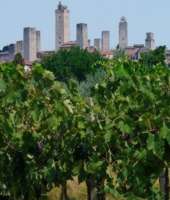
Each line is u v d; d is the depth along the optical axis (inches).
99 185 589.3
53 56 6358.3
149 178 526.3
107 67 678.5
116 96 585.3
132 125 528.4
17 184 611.5
